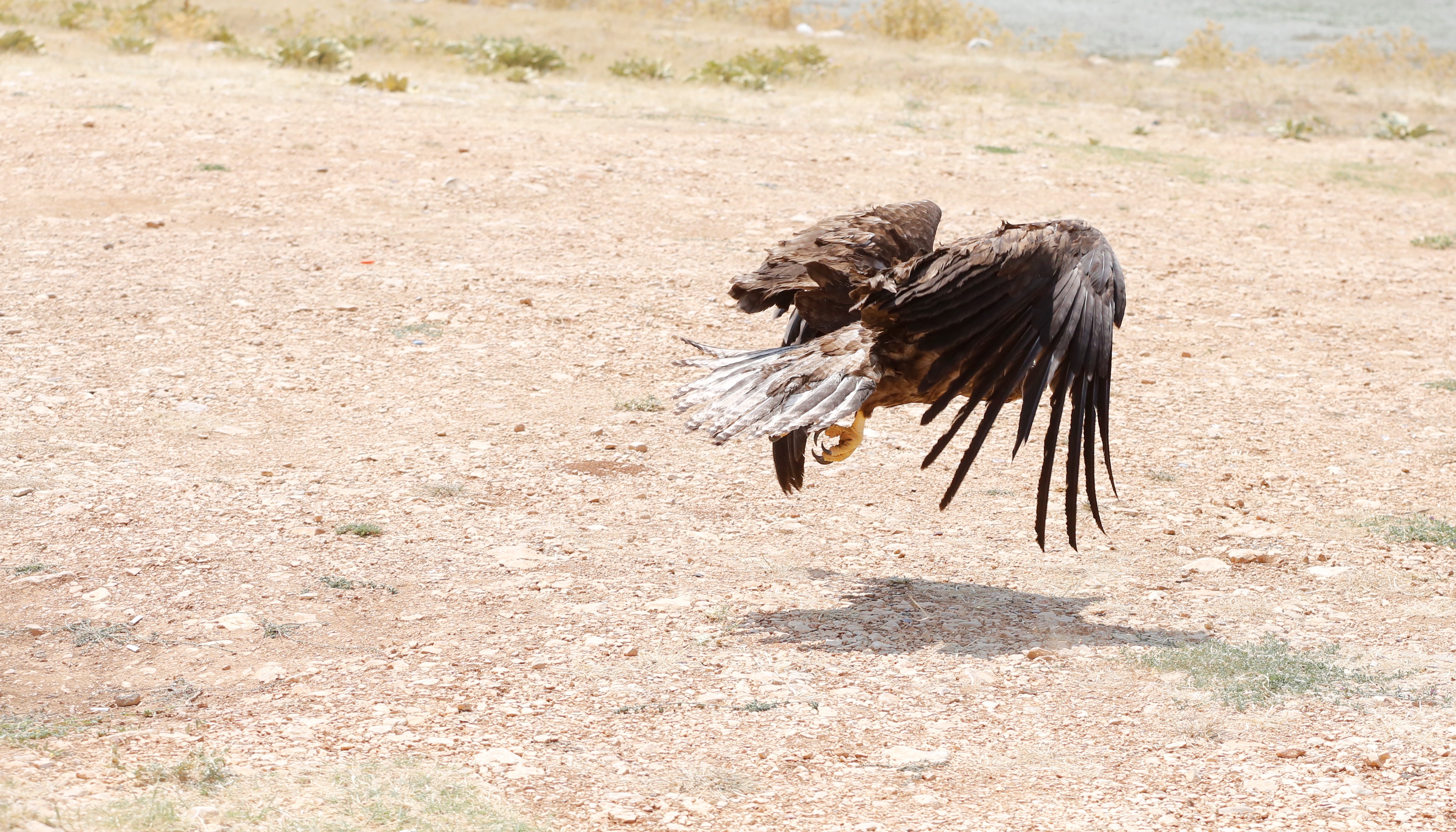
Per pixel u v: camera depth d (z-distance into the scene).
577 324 15.12
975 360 7.21
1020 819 5.88
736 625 8.15
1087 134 29.08
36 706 6.91
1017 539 9.85
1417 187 25.61
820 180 23.05
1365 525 10.25
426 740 6.54
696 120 27.48
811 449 10.68
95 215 18.81
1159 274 18.75
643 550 9.41
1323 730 6.75
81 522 9.40
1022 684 7.34
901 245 8.15
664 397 12.94
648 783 6.16
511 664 7.52
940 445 7.21
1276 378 14.50
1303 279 18.98
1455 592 8.81
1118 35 50.34
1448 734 6.65
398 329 14.68
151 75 28.59
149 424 11.63
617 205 20.70
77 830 5.29
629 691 7.19
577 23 42.03
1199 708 7.05
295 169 21.62
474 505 10.16
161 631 7.85
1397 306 17.83
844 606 8.49
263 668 7.41
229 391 12.62
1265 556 9.45
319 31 36.84
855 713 6.97
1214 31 51.41
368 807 5.78
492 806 5.88
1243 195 24.16
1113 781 6.24
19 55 30.02
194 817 5.53
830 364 7.37
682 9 46.62
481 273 16.86
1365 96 35.91
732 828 5.78
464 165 22.39
